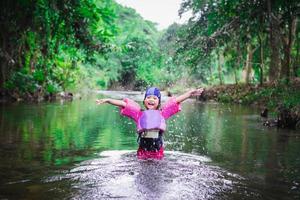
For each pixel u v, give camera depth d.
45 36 20.55
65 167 4.77
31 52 22.09
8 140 6.87
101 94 32.56
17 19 18.81
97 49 21.67
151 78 41.69
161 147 5.48
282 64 25.56
